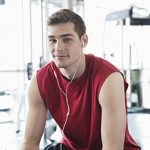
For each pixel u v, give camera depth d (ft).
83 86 4.42
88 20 17.90
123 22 17.37
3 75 16.53
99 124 4.41
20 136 12.47
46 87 4.72
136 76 18.35
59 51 4.21
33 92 4.84
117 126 4.08
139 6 17.61
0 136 12.44
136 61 18.34
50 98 4.74
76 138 4.74
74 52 4.25
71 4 14.83
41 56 13.46
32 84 4.86
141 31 18.31
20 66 16.12
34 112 4.91
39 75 4.81
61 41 4.20
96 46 18.22
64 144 5.05
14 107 15.16
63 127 4.75
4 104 16.12
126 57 17.85
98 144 4.60
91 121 4.46
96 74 4.29
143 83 19.51
